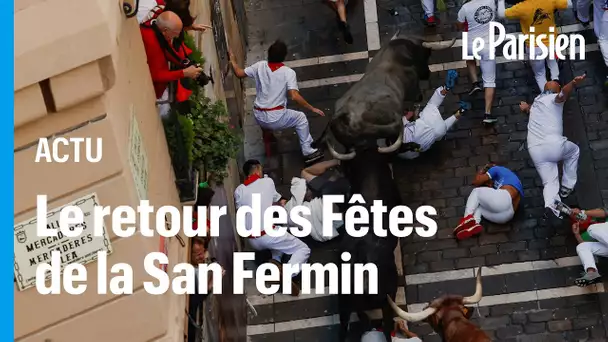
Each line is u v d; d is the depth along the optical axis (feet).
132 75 28.12
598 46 56.85
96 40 23.11
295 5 61.52
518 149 52.65
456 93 55.62
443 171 52.19
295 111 51.42
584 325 45.73
